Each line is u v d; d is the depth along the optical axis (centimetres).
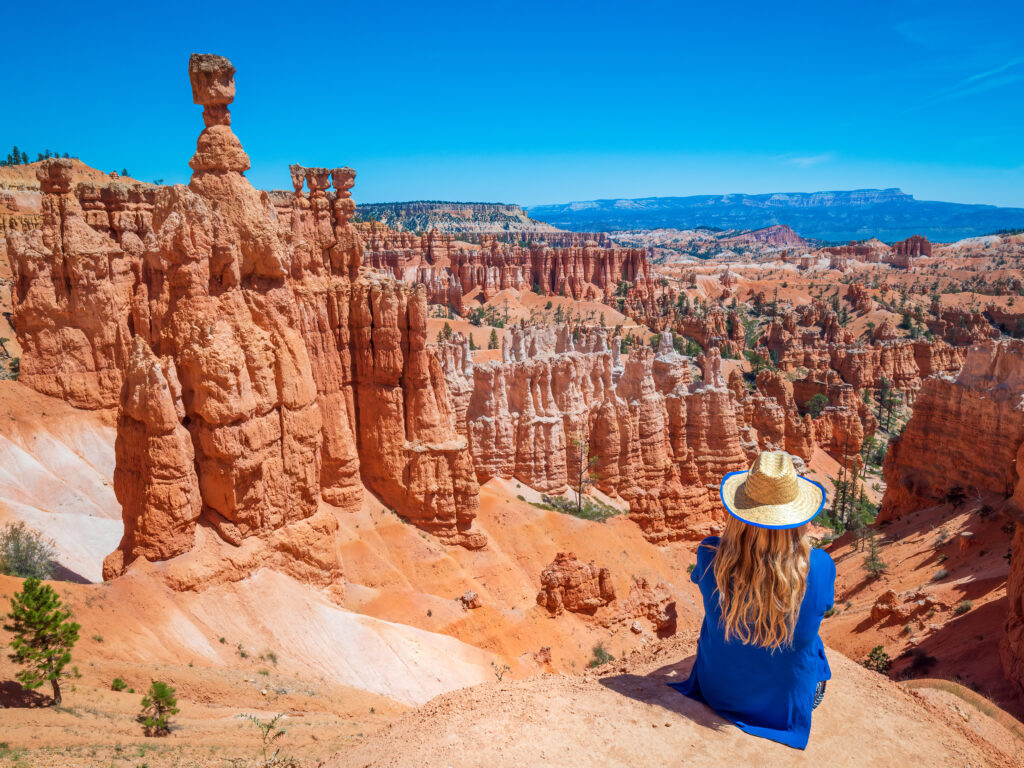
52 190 6612
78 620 3497
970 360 6938
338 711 3553
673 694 1020
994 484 6425
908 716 1025
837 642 4934
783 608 838
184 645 3741
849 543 7394
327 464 5931
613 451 7994
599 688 1060
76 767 2184
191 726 2838
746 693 938
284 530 4684
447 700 1142
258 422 4447
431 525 6253
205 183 4669
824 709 997
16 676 2638
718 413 8506
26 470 5903
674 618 6644
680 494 8219
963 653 3938
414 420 6338
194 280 4212
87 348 6638
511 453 7550
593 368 8944
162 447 4000
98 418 6681
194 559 4112
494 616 5691
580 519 7294
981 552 5250
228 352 4253
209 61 4556
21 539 4644
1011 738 1602
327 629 4375
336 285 6100
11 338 9594
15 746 2275
